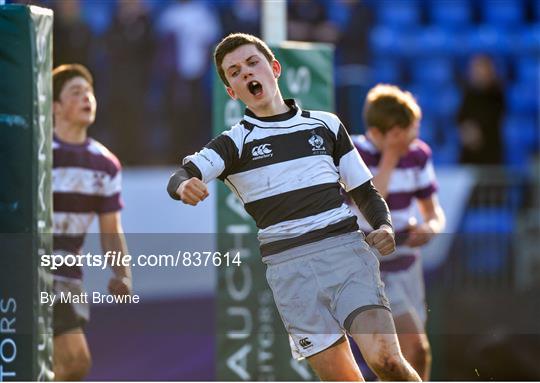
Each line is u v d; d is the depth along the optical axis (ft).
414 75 132.16
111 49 116.67
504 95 131.13
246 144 46.50
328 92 69.15
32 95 50.85
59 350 62.03
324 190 46.68
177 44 118.11
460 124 129.29
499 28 137.28
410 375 44.60
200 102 118.01
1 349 50.75
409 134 66.74
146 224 95.86
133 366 72.95
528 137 135.03
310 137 47.06
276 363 68.03
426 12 135.54
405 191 69.15
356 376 47.19
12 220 50.78
